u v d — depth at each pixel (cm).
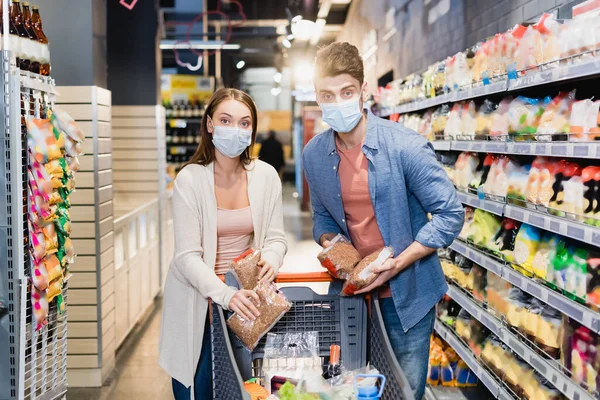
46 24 496
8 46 293
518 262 320
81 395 483
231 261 265
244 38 2252
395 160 252
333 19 1619
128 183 828
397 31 916
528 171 333
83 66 496
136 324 688
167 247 885
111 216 539
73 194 499
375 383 223
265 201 272
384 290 260
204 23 1762
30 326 308
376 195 255
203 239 261
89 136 497
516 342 322
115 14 823
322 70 239
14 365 294
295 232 1325
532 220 300
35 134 299
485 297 382
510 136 340
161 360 266
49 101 335
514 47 325
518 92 372
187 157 1383
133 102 827
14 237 291
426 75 500
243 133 255
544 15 300
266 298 234
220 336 231
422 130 512
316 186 269
